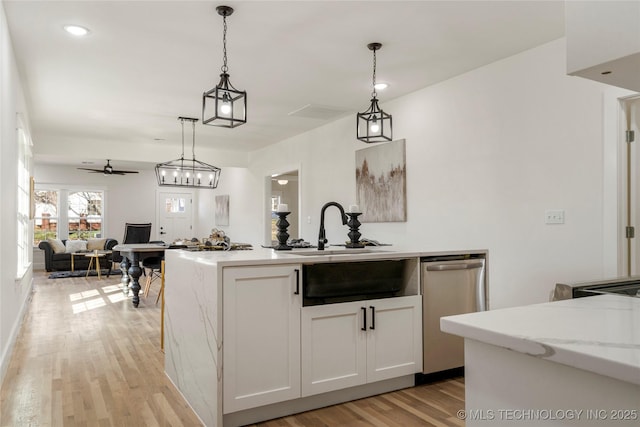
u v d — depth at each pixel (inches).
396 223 197.5
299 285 94.3
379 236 208.1
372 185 210.8
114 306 223.3
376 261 105.5
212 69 160.9
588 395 33.4
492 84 154.6
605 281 67.2
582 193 128.0
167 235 466.6
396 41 136.4
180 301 108.5
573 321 41.6
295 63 155.3
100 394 106.7
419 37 133.6
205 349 90.7
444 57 149.4
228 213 398.0
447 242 171.2
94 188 430.3
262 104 208.5
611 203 120.6
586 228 127.0
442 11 117.3
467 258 121.3
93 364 129.6
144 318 194.4
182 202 476.1
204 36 132.5
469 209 162.6
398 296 114.2
